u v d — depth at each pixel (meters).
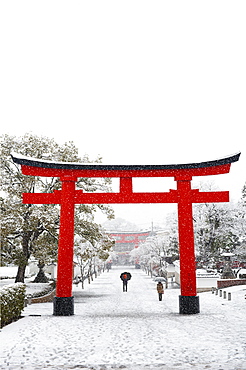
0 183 27.20
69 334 11.39
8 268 52.53
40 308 20.73
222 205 45.75
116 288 40.31
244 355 8.58
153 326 12.81
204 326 12.65
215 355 8.66
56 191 17.23
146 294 31.91
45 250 27.75
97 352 9.13
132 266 132.88
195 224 45.72
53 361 8.37
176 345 9.74
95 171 17.19
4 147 27.55
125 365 8.01
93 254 29.08
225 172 17.05
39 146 27.59
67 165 16.84
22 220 25.23
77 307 21.16
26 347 9.67
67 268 16.38
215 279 35.62
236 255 47.97
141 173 17.27
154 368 7.75
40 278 37.81
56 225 26.88
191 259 16.48
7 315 13.30
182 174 17.12
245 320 14.05
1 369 7.79
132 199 17.14
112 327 12.68
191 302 16.27
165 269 53.09
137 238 137.00
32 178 27.02
